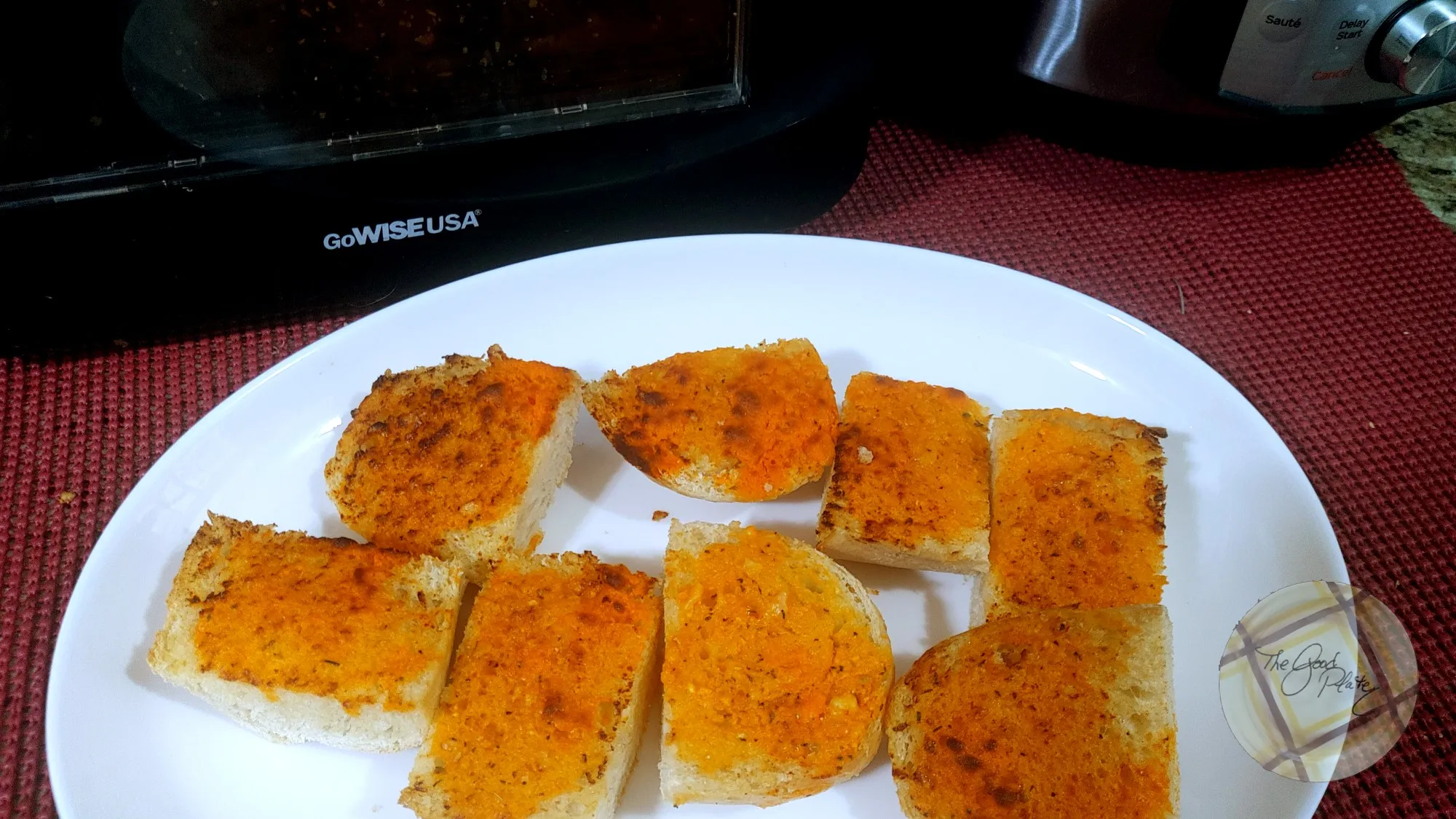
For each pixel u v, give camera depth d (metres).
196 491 0.31
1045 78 0.39
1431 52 0.34
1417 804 0.27
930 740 0.26
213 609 0.27
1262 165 0.42
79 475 0.33
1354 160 0.43
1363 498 0.33
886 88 0.36
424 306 0.34
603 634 0.27
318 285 0.35
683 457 0.31
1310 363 0.37
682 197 0.36
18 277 0.31
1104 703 0.25
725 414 0.31
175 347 0.36
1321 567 0.30
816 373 0.32
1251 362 0.37
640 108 0.33
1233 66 0.36
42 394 0.35
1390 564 0.32
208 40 0.28
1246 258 0.40
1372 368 0.37
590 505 0.32
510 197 0.34
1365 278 0.39
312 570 0.28
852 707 0.27
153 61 0.28
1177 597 0.30
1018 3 0.37
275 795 0.27
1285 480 0.31
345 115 0.31
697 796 0.26
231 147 0.30
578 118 0.33
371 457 0.30
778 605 0.28
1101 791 0.24
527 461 0.30
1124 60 0.38
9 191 0.29
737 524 0.30
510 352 0.35
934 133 0.43
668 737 0.26
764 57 0.33
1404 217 0.41
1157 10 0.36
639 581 0.29
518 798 0.25
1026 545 0.29
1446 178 0.43
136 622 0.29
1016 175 0.42
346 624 0.27
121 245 0.31
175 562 0.30
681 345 0.35
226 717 0.28
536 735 0.26
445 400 0.31
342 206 0.32
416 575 0.29
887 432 0.31
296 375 0.33
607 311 0.35
